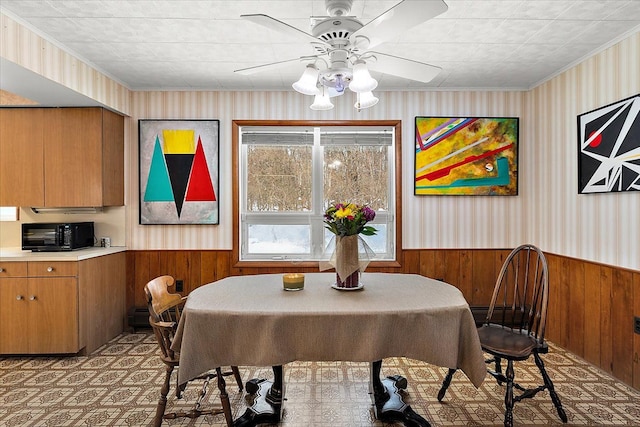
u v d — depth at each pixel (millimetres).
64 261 3166
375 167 4078
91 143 3529
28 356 3244
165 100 3947
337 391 2641
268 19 1760
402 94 3965
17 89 3018
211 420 2275
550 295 3586
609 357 2865
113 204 3730
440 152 3947
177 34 2744
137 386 2697
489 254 3965
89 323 3324
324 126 4008
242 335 1880
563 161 3416
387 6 2318
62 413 2346
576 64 3242
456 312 1950
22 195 3525
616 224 2834
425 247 3975
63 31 2682
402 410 2207
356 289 2312
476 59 3219
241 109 3965
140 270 3963
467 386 2707
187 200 3943
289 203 4078
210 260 3955
